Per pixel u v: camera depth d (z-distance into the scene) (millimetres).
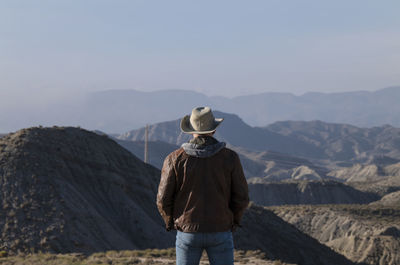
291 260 69438
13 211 48625
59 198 52406
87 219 51969
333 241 133125
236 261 20281
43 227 46719
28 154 59219
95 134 76062
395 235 127250
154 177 78812
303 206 173125
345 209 166375
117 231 56812
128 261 17797
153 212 67938
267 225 81062
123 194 65250
